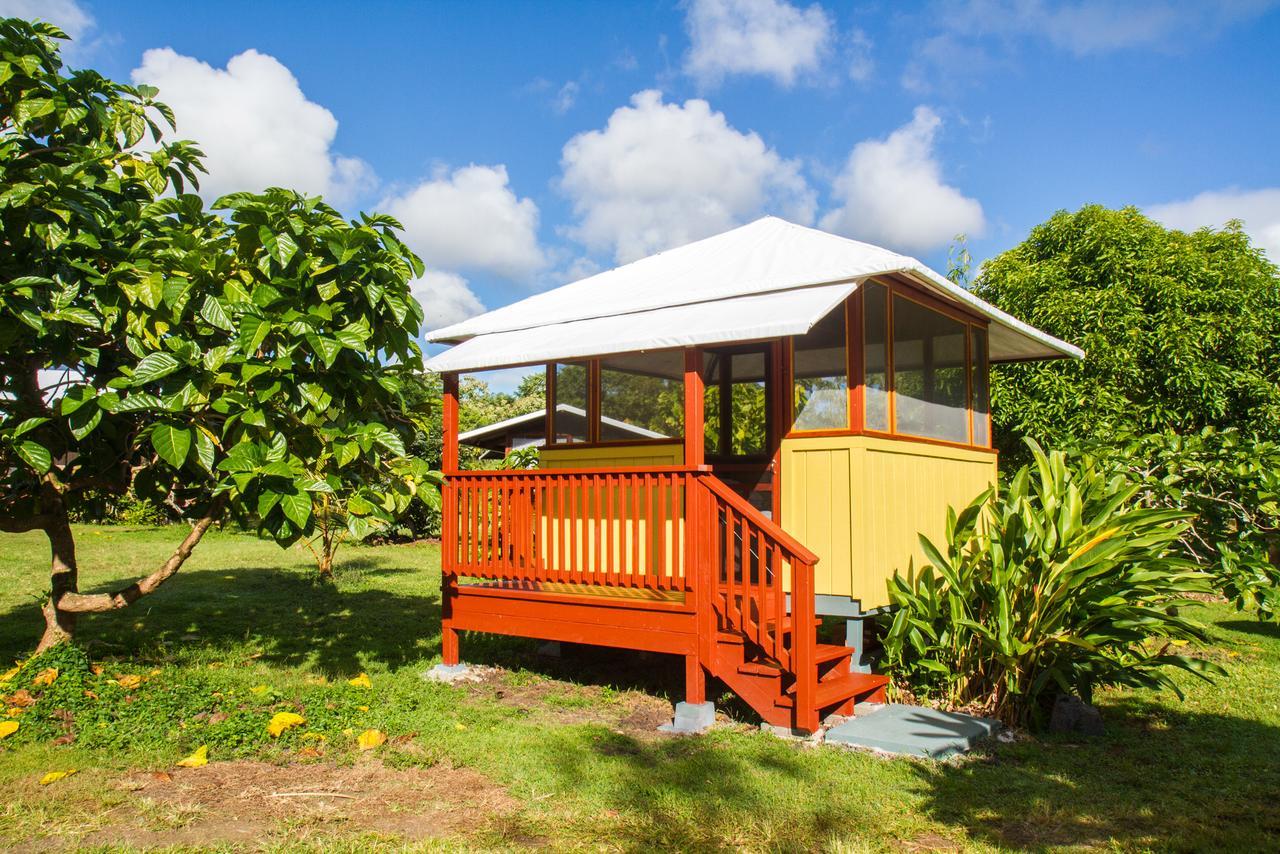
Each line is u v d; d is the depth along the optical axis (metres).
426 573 15.42
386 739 5.79
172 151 6.99
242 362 5.66
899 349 7.92
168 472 6.88
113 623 9.70
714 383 8.22
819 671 6.67
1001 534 6.70
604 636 6.89
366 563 16.70
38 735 5.47
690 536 6.44
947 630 6.92
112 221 6.25
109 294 5.74
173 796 4.68
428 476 6.46
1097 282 15.12
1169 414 14.20
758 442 7.90
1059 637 6.32
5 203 5.32
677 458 8.02
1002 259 16.48
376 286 6.20
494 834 4.28
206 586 13.02
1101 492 6.91
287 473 5.50
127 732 5.57
